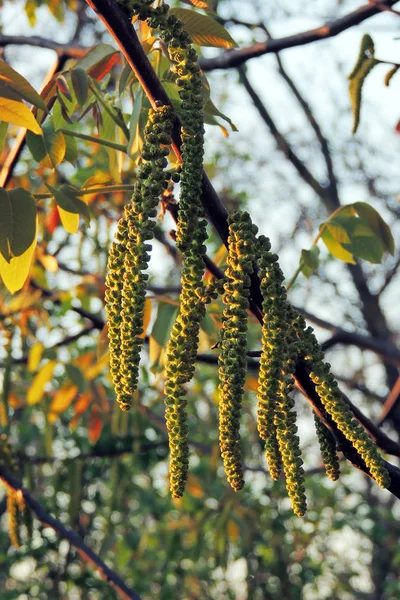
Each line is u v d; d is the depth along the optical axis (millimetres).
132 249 1536
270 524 8109
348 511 9070
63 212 2305
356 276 8883
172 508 7906
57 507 6500
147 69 1819
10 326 4234
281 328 1545
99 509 7211
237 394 1508
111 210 4836
